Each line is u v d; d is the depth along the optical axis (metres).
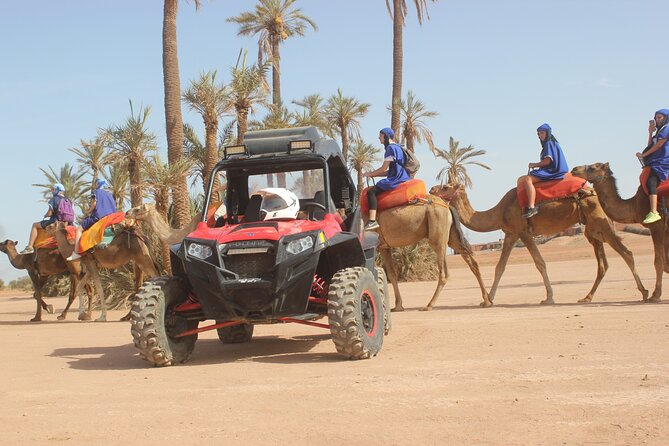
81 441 5.00
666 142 14.17
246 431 5.08
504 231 15.55
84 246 16.30
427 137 45.12
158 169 22.20
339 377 7.02
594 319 11.16
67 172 36.62
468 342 9.31
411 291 22.59
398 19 40.09
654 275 23.22
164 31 23.39
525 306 14.72
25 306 27.86
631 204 14.63
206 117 25.52
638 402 5.45
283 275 8.05
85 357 9.60
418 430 4.91
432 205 14.85
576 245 59.84
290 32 43.94
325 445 4.66
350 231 9.45
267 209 9.01
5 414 5.94
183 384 7.05
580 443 4.50
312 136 10.11
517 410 5.35
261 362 8.42
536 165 15.00
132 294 21.22
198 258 8.27
